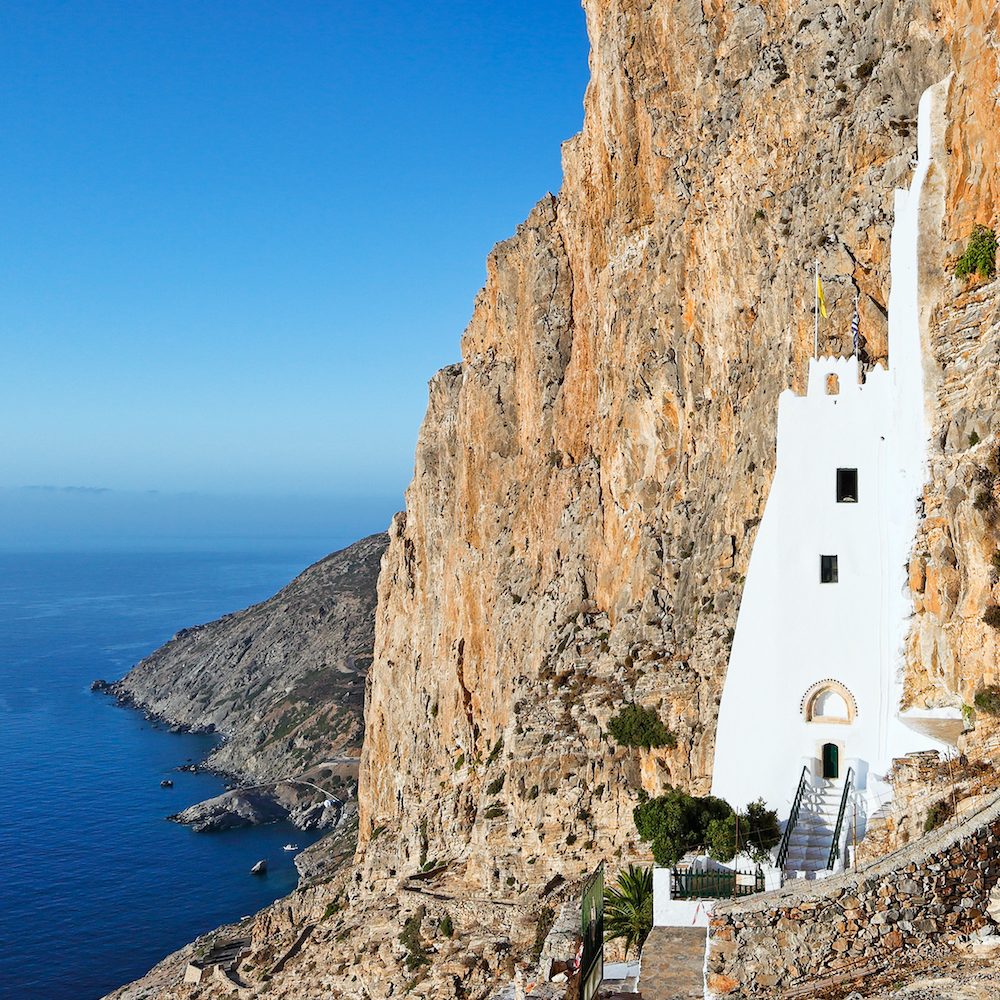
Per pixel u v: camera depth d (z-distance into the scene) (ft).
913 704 118.21
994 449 112.78
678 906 108.99
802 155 192.95
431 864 259.80
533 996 85.15
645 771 193.88
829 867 107.96
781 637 123.13
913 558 120.37
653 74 232.94
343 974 216.54
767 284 195.42
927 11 170.81
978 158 125.29
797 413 124.16
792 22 200.34
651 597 213.05
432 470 358.02
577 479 261.03
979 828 84.12
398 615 381.60
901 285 130.82
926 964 78.64
